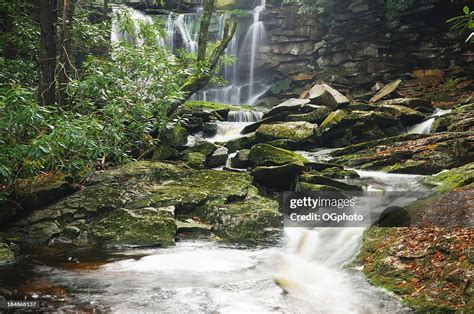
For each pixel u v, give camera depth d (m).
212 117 12.55
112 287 4.45
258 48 19.89
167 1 20.05
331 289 4.54
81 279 4.70
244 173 8.13
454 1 15.32
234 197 7.26
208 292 4.29
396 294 4.14
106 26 10.37
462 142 8.41
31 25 9.92
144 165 8.20
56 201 7.04
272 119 11.65
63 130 5.85
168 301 4.07
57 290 4.35
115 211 6.70
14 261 5.36
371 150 9.53
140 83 8.42
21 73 8.98
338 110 10.92
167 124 8.62
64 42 8.27
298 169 7.98
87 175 7.58
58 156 6.61
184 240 6.37
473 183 6.14
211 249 5.95
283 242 6.27
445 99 14.12
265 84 19.73
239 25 20.17
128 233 6.20
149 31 9.99
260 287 4.42
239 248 6.05
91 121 6.79
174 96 8.27
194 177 8.01
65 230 6.39
